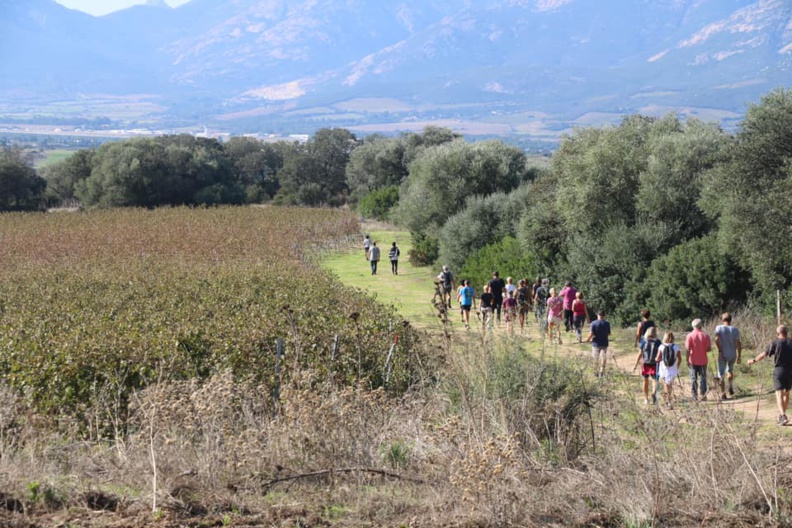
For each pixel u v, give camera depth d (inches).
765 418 482.3
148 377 503.2
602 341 641.6
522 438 341.4
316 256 1745.8
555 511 279.3
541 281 1008.9
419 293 1309.1
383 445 342.0
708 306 880.3
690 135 1051.9
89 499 266.8
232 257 1508.4
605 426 364.5
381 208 2810.0
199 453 310.5
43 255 1574.8
